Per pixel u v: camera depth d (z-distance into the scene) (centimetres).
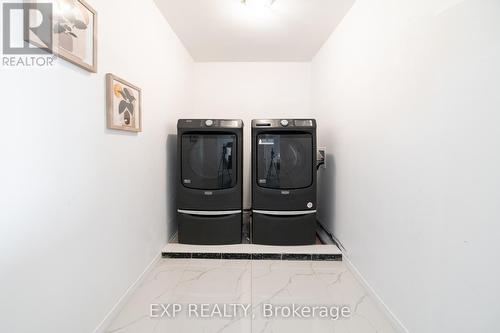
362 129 177
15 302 82
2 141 77
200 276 187
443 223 103
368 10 168
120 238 145
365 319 142
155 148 198
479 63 87
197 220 222
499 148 81
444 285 103
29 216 86
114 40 137
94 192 120
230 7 202
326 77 263
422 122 114
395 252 136
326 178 262
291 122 219
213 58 312
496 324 83
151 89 189
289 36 254
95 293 122
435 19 106
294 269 198
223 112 324
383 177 148
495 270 83
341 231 218
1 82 77
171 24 228
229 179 225
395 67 136
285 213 222
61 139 99
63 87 100
